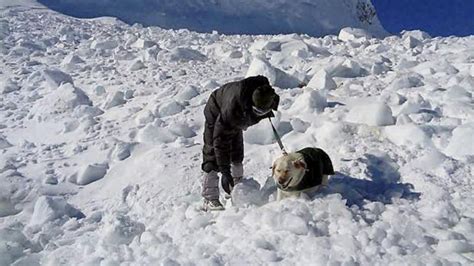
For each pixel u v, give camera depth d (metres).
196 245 3.83
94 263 3.83
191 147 5.70
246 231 3.88
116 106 7.63
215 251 3.72
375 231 3.67
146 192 4.97
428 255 3.42
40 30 14.59
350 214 3.91
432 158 4.92
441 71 8.32
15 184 5.27
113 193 5.15
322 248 3.54
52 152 6.14
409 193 4.41
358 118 5.92
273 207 4.11
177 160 5.39
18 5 18.72
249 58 10.47
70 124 6.82
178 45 13.29
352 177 4.75
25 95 8.51
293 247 3.61
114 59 10.93
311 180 4.20
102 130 6.62
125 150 5.82
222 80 8.37
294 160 4.15
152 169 5.32
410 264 3.29
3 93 8.67
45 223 4.63
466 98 6.63
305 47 11.45
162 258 3.72
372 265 3.35
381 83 7.76
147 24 31.20
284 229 3.80
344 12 39.97
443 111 6.24
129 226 4.32
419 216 3.95
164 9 33.09
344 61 8.52
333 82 7.69
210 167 4.46
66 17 18.42
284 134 5.87
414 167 4.88
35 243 4.33
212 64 10.25
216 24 34.28
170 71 9.48
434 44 11.65
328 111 6.39
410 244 3.55
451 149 5.14
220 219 4.09
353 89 7.53
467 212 4.02
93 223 4.65
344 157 5.12
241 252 3.63
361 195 4.35
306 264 3.41
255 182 4.65
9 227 4.57
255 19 36.34
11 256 4.13
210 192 4.44
